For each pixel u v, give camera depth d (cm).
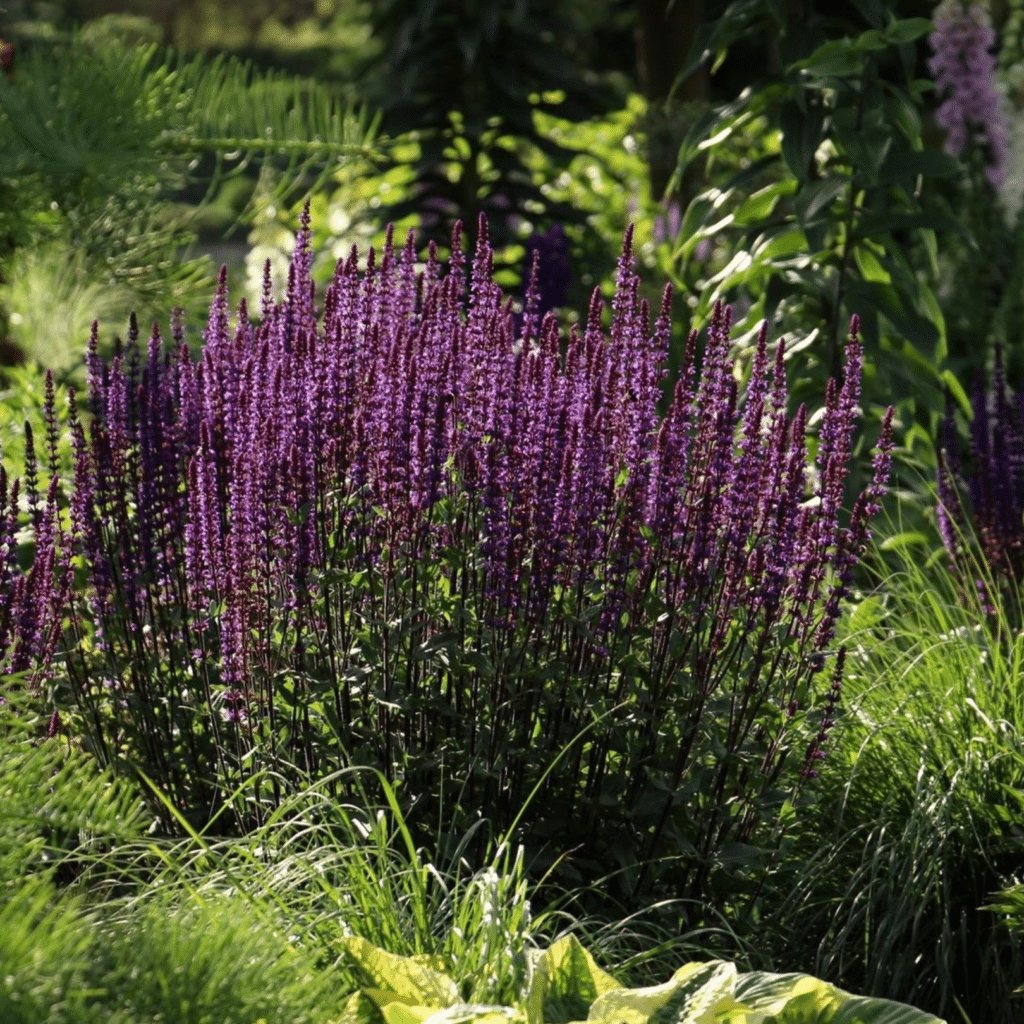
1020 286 840
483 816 386
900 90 588
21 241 356
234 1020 224
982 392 579
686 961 369
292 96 358
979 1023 388
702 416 384
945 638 468
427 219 1073
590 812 381
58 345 443
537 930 333
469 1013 267
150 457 418
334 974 278
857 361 377
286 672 385
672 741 384
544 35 1162
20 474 494
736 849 373
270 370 395
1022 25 1030
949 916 401
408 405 375
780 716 374
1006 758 413
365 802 355
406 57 1063
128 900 306
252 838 345
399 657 388
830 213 584
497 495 371
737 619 381
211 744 420
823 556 378
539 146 1068
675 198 1004
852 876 405
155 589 424
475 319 392
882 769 429
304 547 378
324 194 991
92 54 341
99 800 264
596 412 384
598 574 393
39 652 377
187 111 340
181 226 377
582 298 1002
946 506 570
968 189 881
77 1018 205
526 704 385
